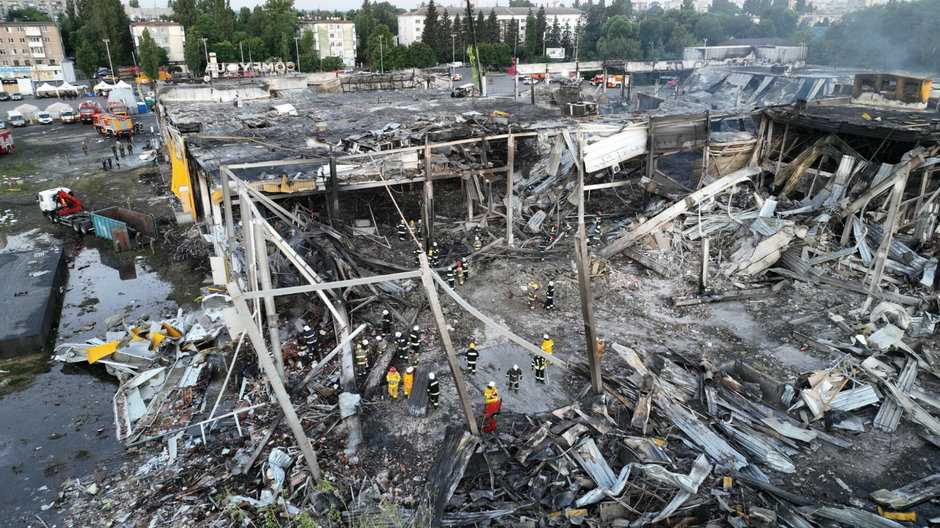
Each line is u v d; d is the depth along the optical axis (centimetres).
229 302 2570
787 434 1598
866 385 1770
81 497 1512
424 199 2922
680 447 1544
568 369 1878
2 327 2292
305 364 2055
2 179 4828
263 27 14588
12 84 11000
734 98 5894
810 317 2256
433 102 5259
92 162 5491
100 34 13475
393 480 1499
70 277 2980
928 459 1545
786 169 3209
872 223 2714
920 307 2250
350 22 16438
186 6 14562
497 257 2914
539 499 1402
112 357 2134
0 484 1562
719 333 2200
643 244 2891
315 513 1393
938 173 2708
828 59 8094
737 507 1342
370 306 2408
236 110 4906
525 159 3984
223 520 1407
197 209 3625
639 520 1312
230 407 1856
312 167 3228
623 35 13725
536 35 14588
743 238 2717
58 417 1853
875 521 1272
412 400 1812
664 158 3806
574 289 2588
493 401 1677
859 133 2878
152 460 1642
